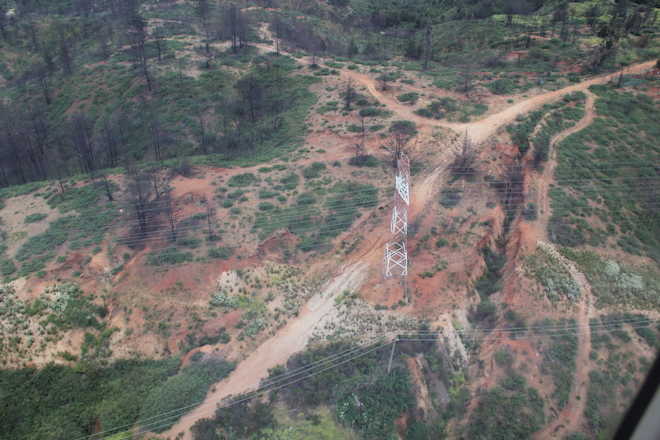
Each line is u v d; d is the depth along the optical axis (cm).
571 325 4975
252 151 7656
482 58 10338
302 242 5647
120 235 5719
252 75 9975
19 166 8462
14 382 4459
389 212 5872
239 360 4697
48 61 11456
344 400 4306
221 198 6250
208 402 4375
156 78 10206
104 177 6706
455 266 5312
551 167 6494
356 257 5484
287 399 4366
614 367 4675
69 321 4875
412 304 5038
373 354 4672
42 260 5450
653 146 6981
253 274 5347
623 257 5559
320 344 4766
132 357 4738
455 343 4844
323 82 9300
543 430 4325
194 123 8988
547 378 4634
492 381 4653
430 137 7044
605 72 8950
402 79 9225
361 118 7844
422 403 4444
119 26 13350
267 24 13350
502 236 5809
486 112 7656
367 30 14912
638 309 5088
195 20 13662
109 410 4378
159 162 7438
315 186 6384
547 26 11781
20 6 15288
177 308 5034
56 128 9719
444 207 5891
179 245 5541
